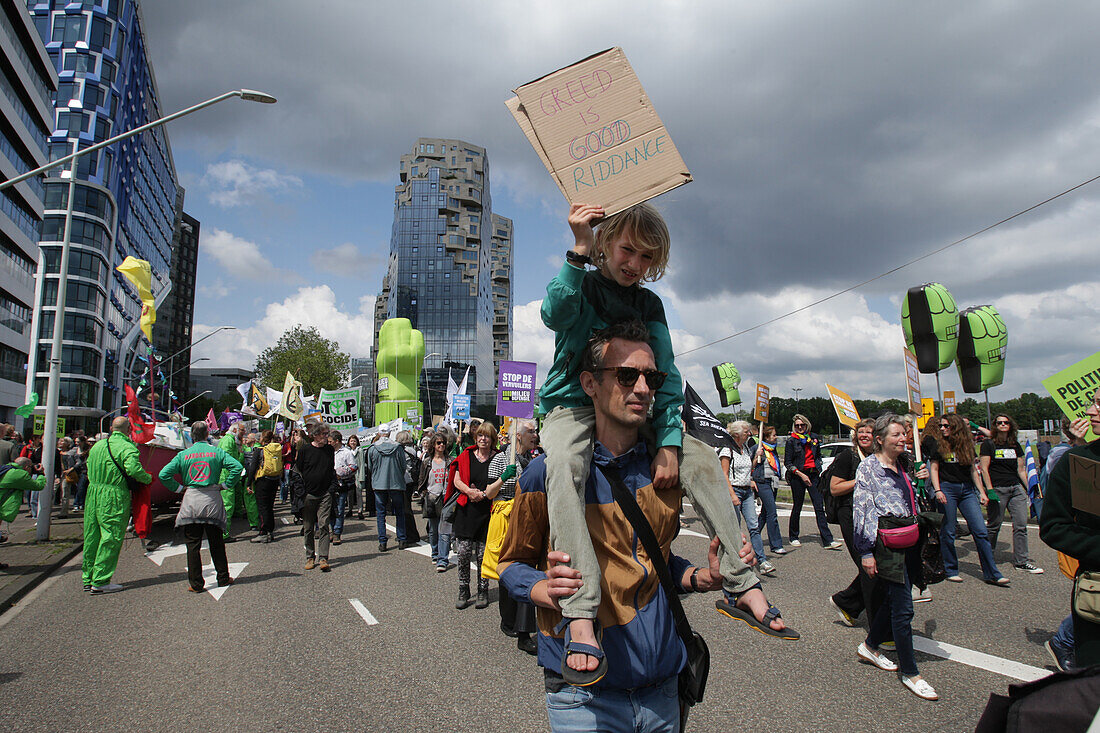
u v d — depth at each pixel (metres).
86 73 58.09
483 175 127.00
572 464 1.58
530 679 4.51
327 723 3.83
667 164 1.75
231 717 3.94
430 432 17.61
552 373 1.88
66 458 17.03
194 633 5.75
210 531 7.62
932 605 6.08
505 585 1.71
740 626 5.67
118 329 64.44
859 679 4.34
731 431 7.84
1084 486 2.68
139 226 72.44
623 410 1.64
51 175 54.84
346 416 20.88
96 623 6.15
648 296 1.95
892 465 4.42
